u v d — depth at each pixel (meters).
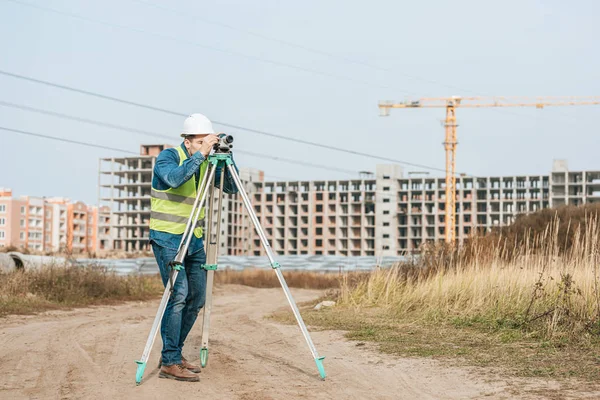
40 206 124.06
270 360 6.70
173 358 5.66
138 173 104.19
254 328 9.70
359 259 56.09
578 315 8.07
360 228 108.06
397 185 106.75
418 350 7.08
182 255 5.54
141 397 4.94
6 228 118.56
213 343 8.06
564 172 100.00
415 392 5.14
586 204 20.59
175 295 5.68
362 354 7.01
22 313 13.34
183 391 5.15
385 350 7.19
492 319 9.14
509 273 10.51
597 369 5.71
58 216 127.06
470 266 11.87
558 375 5.51
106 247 104.38
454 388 5.23
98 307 16.38
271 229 112.38
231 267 55.12
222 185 6.09
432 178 105.31
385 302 12.57
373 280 13.74
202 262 6.01
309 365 6.39
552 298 8.90
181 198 5.82
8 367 6.29
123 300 18.80
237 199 109.94
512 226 19.58
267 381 5.57
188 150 5.96
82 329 9.91
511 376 5.55
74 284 18.00
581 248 10.11
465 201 102.75
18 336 8.84
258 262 58.22
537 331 7.88
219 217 6.11
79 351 7.35
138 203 103.44
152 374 5.89
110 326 10.54
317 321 10.39
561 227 16.11
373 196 107.69
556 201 100.00
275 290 32.09
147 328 10.09
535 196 101.44
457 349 7.07
